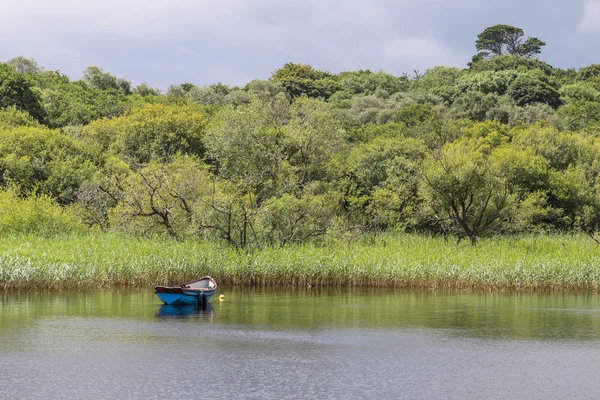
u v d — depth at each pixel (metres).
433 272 48.72
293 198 56.12
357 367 26.31
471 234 65.88
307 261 48.88
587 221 77.75
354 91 168.38
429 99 145.50
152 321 34.88
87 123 100.25
